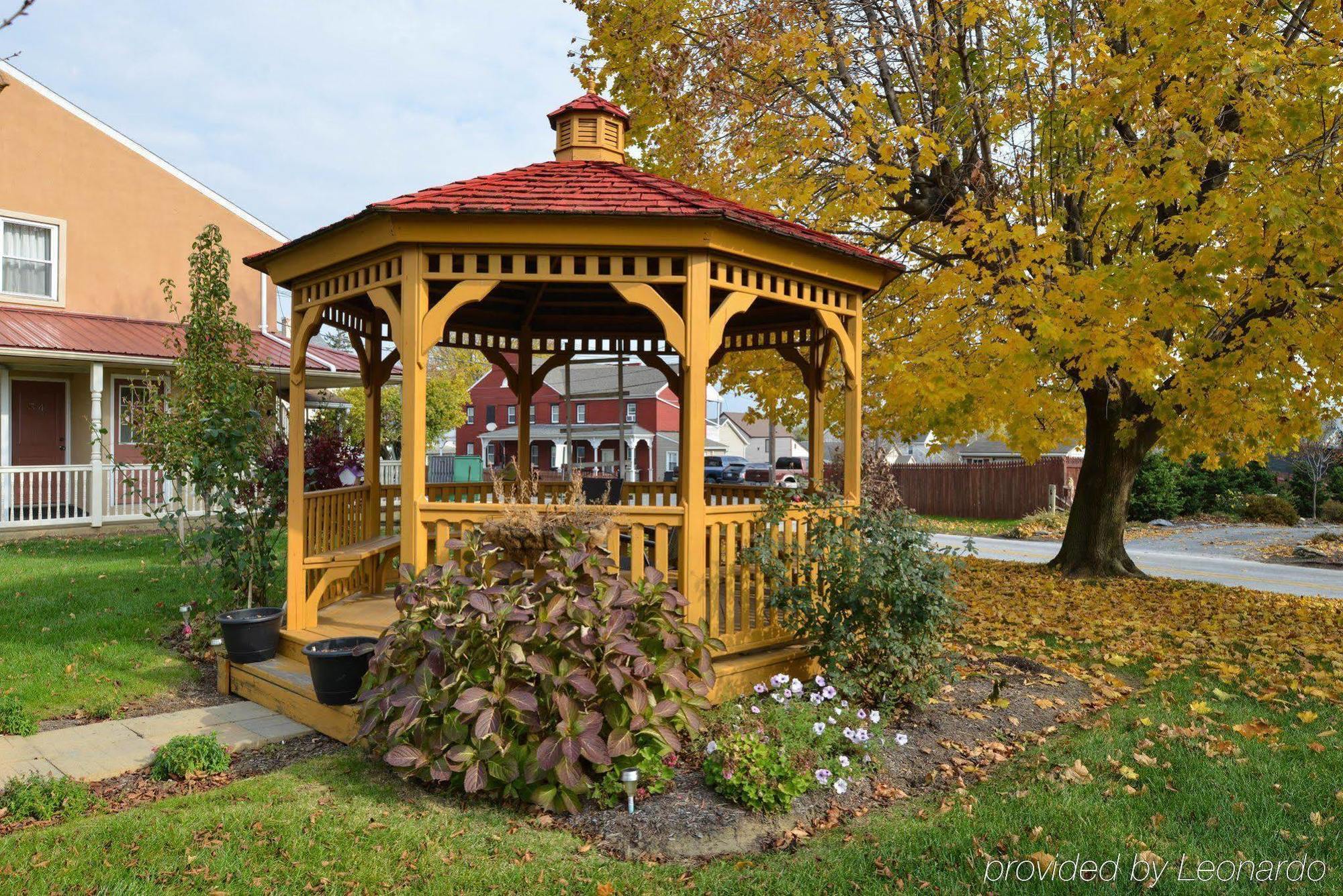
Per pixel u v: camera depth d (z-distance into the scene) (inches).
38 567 406.3
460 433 1669.5
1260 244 267.7
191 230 698.8
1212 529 897.5
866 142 333.4
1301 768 173.3
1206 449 397.4
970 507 1045.8
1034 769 175.2
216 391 283.3
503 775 148.1
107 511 609.0
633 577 197.2
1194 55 271.3
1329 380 320.5
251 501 283.4
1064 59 333.4
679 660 167.0
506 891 122.8
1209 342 306.3
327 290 231.9
